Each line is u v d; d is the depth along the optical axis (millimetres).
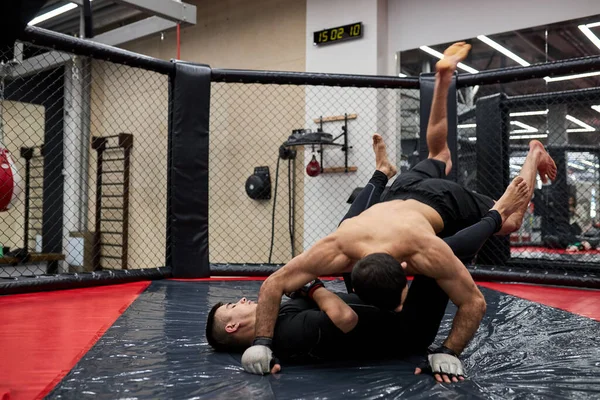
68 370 1778
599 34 5078
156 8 4867
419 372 1771
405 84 4520
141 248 7836
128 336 2271
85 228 7703
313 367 1862
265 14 6715
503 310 2916
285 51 6527
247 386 1615
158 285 3863
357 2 5914
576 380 1695
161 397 1510
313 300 1992
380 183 2592
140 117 7957
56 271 7406
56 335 2291
